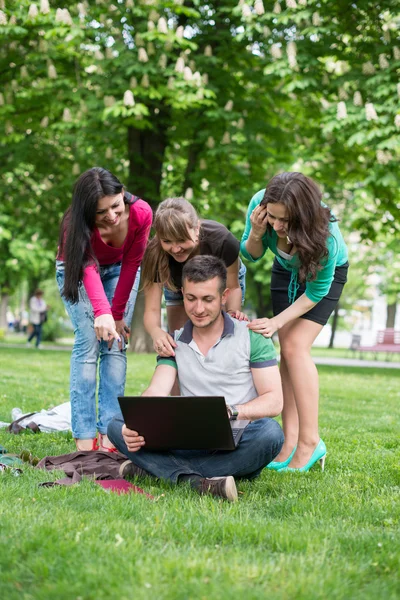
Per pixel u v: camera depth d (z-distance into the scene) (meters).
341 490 3.53
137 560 2.23
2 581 2.10
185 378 3.62
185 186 14.41
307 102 13.49
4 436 4.96
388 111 11.16
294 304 3.94
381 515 2.99
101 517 2.74
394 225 13.77
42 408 6.35
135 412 3.36
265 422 3.57
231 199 13.77
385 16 12.15
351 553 2.42
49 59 12.95
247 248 4.08
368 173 12.71
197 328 3.63
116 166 14.38
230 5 12.85
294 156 14.42
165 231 3.48
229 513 2.89
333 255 3.80
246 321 3.70
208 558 2.27
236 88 13.36
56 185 15.04
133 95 11.93
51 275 30.69
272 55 12.05
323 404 8.02
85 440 4.36
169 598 1.97
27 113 14.02
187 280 3.43
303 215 3.45
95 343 4.37
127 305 4.49
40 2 12.17
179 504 3.04
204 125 13.54
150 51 11.89
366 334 53.94
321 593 2.02
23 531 2.48
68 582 2.07
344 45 12.42
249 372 3.60
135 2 12.07
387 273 28.48
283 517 2.95
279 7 11.94
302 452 4.13
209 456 3.58
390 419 6.86
